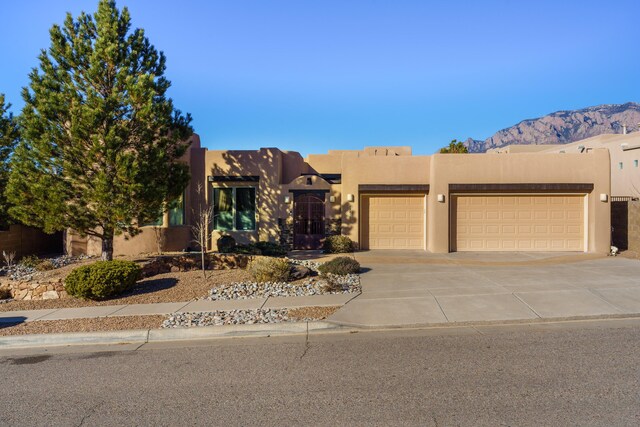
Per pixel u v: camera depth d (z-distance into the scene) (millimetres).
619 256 15156
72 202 12781
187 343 7148
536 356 5914
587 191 16406
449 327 7566
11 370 6090
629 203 16500
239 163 18297
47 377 5766
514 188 16484
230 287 10688
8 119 16047
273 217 18156
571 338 6688
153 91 12047
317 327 7648
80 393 5176
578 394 4664
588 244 16422
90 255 16047
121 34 13086
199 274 12227
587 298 8844
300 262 14227
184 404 4758
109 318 8438
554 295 9133
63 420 4477
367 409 4465
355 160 17391
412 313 8242
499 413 4277
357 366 5754
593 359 5734
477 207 16828
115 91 12078
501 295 9281
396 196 17641
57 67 12445
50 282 10648
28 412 4684
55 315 8859
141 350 6859
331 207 18172
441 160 16547
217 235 18281
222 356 6375
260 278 11117
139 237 16078
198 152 18438
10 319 8711
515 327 7453
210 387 5211
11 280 11594
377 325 7648
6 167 15672
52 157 12062
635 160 25078
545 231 16672
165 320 8141
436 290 9914
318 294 9898
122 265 10430
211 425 4242
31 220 12414
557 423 4047
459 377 5246
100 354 6723
